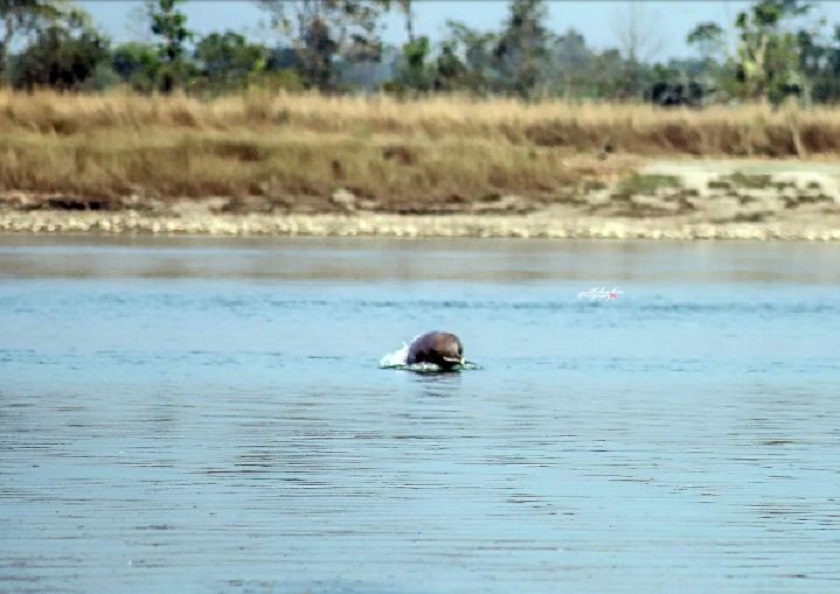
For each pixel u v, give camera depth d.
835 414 64.19
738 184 162.38
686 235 149.38
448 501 48.38
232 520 45.91
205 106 176.75
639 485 50.72
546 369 76.06
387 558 42.47
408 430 59.50
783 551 43.47
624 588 40.28
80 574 40.81
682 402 66.75
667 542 44.22
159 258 126.81
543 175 160.12
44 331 87.31
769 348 84.56
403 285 112.12
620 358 80.06
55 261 123.12
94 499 48.19
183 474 51.62
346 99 183.62
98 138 163.12
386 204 155.88
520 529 45.31
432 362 75.38
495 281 115.31
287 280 113.88
